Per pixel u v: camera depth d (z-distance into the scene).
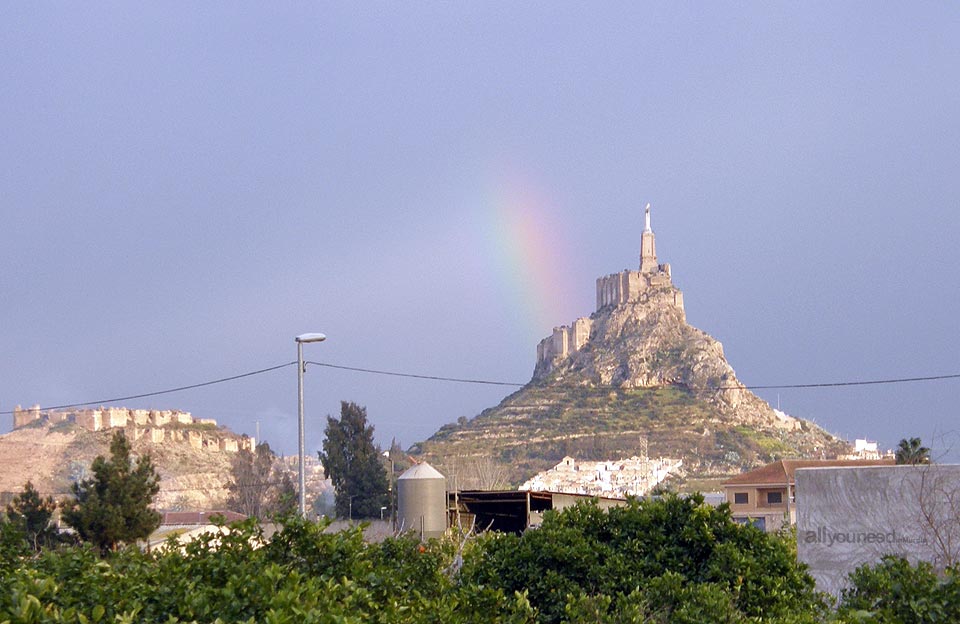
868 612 22.28
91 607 19.12
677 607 23.28
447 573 29.47
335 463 169.00
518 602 22.92
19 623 15.13
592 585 25.28
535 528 27.59
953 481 30.47
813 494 31.86
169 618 17.41
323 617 16.52
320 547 24.00
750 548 26.08
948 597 23.03
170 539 25.53
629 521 27.03
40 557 25.73
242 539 23.70
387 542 27.45
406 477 85.06
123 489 90.38
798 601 25.05
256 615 18.20
